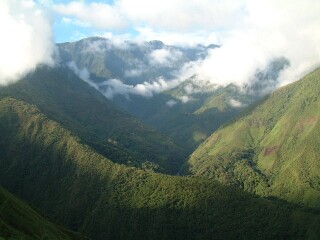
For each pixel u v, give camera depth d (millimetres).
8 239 151875
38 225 197375
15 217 186375
